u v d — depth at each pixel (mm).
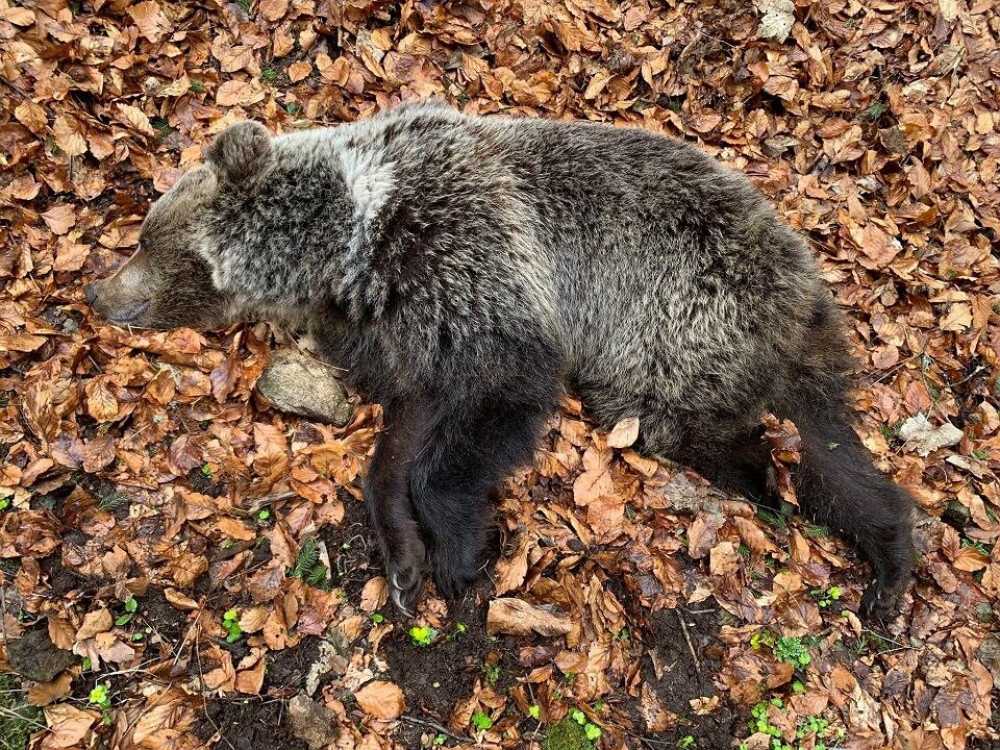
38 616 902
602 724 927
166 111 1332
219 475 1043
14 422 1022
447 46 1535
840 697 1010
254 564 982
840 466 1188
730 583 1066
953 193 1592
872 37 1711
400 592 997
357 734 886
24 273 1135
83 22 1324
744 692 978
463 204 1116
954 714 1036
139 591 924
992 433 1330
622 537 1087
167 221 1135
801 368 1215
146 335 1164
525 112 1521
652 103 1599
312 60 1461
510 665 962
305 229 1144
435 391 1110
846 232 1488
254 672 900
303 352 1192
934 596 1155
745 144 1580
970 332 1428
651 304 1181
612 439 1175
